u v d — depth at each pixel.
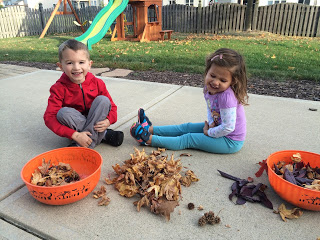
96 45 9.07
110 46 8.79
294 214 1.68
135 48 8.28
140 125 2.40
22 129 2.86
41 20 14.15
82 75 2.24
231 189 1.93
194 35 11.69
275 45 8.43
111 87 4.33
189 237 1.52
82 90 2.34
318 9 10.53
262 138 2.66
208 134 2.34
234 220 1.65
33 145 2.53
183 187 1.94
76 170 2.07
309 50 7.52
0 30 12.72
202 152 2.42
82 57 2.18
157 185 1.79
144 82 4.60
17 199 1.82
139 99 3.78
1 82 4.65
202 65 5.82
